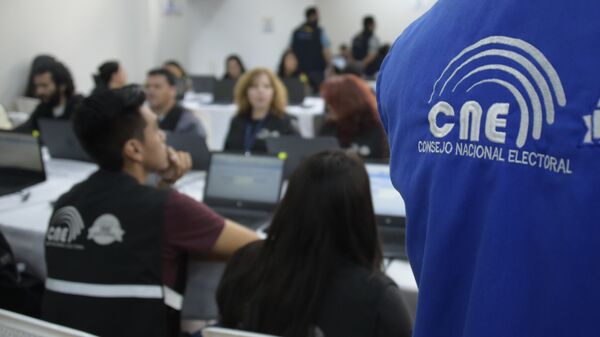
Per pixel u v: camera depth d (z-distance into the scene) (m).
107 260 1.34
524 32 0.39
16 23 4.72
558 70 0.36
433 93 0.46
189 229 1.42
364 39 8.30
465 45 0.44
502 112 0.39
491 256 0.39
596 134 0.34
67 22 5.33
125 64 6.40
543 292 0.36
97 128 1.40
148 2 6.88
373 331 1.06
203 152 2.71
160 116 3.40
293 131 3.27
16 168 2.52
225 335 0.86
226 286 1.23
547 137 0.36
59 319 1.36
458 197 0.42
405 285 1.52
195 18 8.51
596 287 0.33
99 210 1.37
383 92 0.56
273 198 2.18
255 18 8.73
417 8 8.79
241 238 1.46
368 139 2.86
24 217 2.08
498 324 0.38
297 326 1.10
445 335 0.43
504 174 0.39
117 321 1.33
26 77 4.85
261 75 3.23
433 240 0.44
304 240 1.13
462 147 0.42
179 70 5.69
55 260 1.39
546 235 0.36
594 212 0.33
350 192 1.13
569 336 0.35
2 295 1.53
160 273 1.35
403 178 0.50
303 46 7.90
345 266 1.12
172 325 1.42
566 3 0.37
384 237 1.80
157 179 2.33
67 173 2.79
